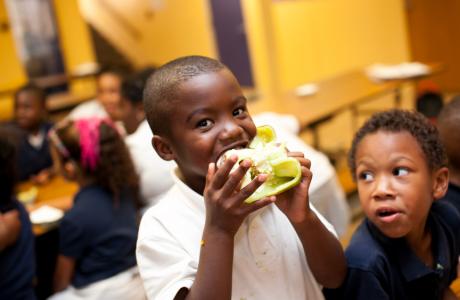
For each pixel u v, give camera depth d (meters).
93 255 1.93
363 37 6.29
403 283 1.02
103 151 1.92
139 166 2.13
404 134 0.98
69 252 1.92
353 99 3.77
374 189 0.98
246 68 5.87
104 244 1.92
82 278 1.95
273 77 5.71
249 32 5.69
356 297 0.98
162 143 0.85
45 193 2.73
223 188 0.74
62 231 1.92
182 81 0.79
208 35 6.17
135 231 1.99
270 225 0.93
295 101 3.93
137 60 7.36
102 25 7.72
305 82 6.61
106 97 3.38
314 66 6.64
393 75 4.21
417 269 1.01
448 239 1.15
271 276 0.91
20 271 1.78
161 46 6.96
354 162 1.06
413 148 0.97
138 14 7.11
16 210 1.80
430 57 6.63
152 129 0.86
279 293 0.91
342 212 2.09
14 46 5.55
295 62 6.49
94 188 1.96
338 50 6.55
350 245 1.05
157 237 0.89
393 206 0.96
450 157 1.38
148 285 0.87
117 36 7.59
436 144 1.01
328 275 0.94
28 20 5.66
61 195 2.66
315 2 6.41
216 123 0.79
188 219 0.89
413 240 1.06
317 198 1.86
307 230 0.87
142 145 2.13
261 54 5.68
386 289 0.99
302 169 0.84
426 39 6.59
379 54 6.23
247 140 0.81
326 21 6.47
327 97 3.93
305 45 6.51
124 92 2.60
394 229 0.97
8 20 5.46
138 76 2.59
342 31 6.43
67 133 1.94
